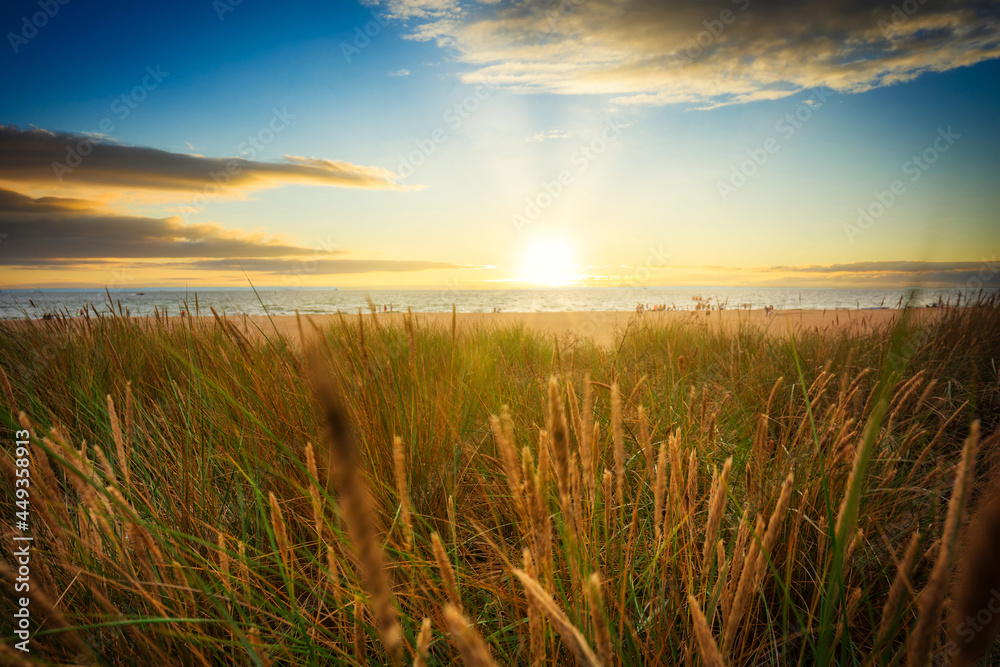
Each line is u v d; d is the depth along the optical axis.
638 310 5.36
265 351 2.48
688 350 4.18
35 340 3.67
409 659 1.19
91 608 1.26
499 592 1.34
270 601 1.37
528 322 8.52
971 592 0.43
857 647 1.33
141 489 1.66
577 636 0.60
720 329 5.71
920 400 1.97
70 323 3.81
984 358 3.55
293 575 1.21
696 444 1.78
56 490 1.09
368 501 1.63
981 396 2.96
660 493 1.10
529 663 1.08
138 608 1.31
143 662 1.15
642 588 1.40
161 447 1.99
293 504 1.81
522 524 1.45
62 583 1.31
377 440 1.98
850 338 4.80
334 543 1.45
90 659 1.00
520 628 1.17
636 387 1.97
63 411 2.36
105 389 2.56
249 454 1.91
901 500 1.81
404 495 1.03
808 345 4.57
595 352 3.81
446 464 2.07
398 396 2.16
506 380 2.88
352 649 1.29
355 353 2.24
